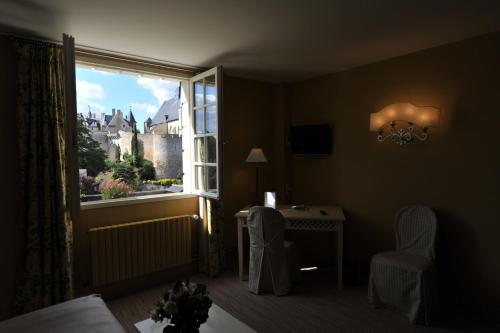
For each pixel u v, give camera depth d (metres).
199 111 3.52
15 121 2.53
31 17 2.15
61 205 2.59
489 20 2.27
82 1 1.92
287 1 1.95
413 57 3.02
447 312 2.65
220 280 3.41
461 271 2.76
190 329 1.56
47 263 2.53
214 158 3.36
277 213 2.93
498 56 2.48
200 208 3.59
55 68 2.61
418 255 2.76
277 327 2.46
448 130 2.81
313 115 4.07
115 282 3.07
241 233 3.38
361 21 2.28
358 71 3.52
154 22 2.25
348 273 3.25
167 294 1.65
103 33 2.46
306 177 4.21
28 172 2.51
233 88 3.94
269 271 3.03
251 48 2.87
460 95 2.71
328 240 3.92
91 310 1.75
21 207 2.54
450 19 2.25
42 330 1.54
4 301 2.51
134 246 3.10
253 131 4.18
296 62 3.34
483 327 2.43
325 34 2.53
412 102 3.05
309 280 3.38
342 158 3.75
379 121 3.19
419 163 3.03
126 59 3.14
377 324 2.49
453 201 2.80
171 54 3.02
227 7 2.02
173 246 3.39
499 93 2.49
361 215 3.58
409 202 3.12
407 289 2.52
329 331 2.40
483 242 2.62
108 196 3.21
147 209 3.32
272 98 4.37
